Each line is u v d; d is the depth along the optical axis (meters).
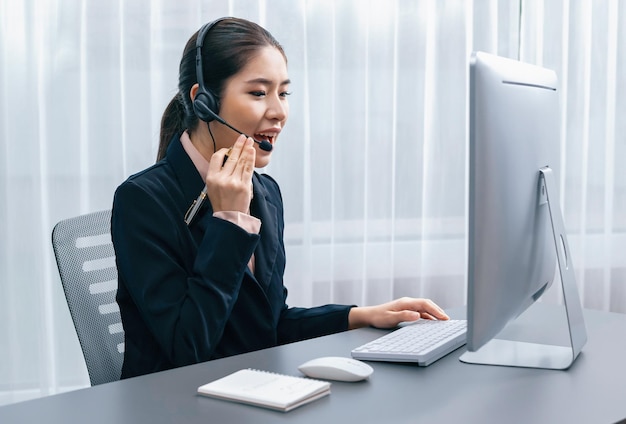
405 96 2.75
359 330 1.46
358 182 2.72
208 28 1.56
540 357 1.24
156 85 2.54
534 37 2.86
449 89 2.78
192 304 1.35
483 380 1.13
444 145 2.80
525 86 1.22
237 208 1.40
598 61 2.90
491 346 1.31
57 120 2.47
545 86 1.33
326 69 2.66
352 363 1.14
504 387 1.10
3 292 2.46
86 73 2.47
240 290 1.52
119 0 2.47
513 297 1.18
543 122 1.29
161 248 1.43
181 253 1.45
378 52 2.71
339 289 2.74
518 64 1.24
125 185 1.47
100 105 2.48
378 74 2.72
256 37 1.55
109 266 1.58
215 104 1.53
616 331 1.43
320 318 1.59
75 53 2.46
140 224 1.43
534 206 1.24
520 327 1.46
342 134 2.70
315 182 2.69
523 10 2.85
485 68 1.08
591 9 2.89
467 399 1.04
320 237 2.71
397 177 2.77
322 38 2.65
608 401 1.04
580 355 1.26
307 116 2.65
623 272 2.98
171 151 1.56
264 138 1.57
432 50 2.78
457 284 2.85
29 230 2.47
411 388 1.09
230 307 1.36
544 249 1.32
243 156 1.44
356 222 2.73
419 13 2.73
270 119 1.55
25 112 2.44
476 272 1.08
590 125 2.93
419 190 2.78
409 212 2.79
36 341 2.50
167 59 2.53
